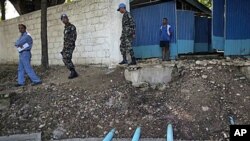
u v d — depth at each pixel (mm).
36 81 5195
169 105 4074
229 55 5992
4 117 4266
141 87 4504
